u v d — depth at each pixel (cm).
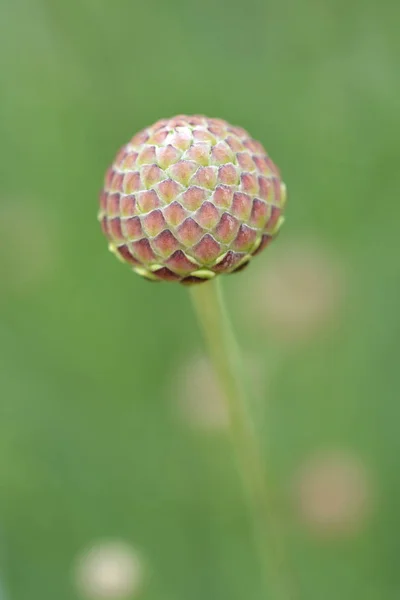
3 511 23
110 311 26
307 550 23
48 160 28
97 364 25
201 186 17
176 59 29
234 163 17
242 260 17
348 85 28
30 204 27
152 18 29
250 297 24
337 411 24
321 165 27
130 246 17
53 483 24
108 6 29
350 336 24
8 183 28
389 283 25
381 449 23
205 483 24
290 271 24
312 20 29
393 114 27
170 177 17
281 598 19
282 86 28
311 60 29
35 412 24
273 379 24
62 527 23
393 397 24
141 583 21
